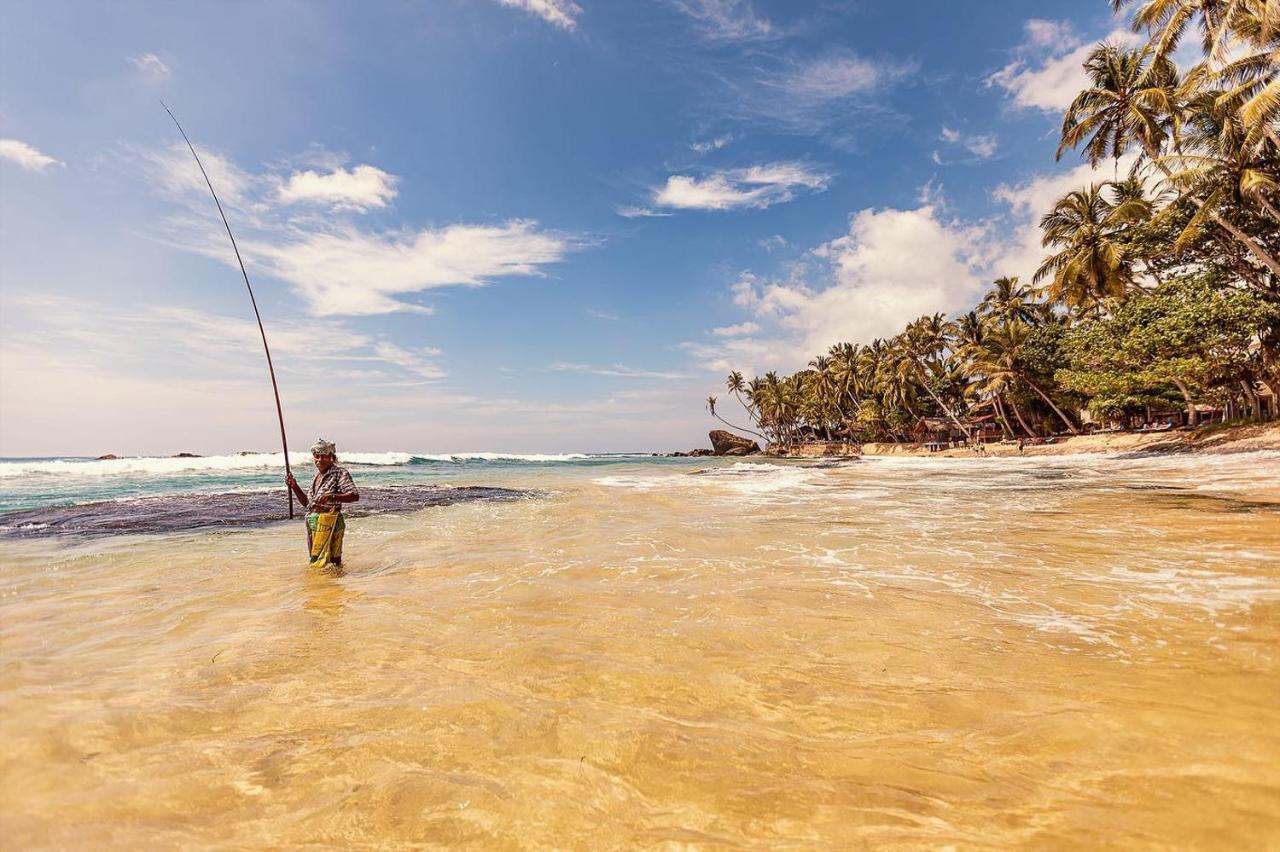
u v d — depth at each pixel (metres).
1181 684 2.50
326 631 3.48
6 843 1.50
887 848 1.51
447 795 1.78
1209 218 23.25
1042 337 44.50
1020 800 1.71
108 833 1.57
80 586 4.73
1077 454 33.19
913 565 5.25
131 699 2.48
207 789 1.80
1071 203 33.06
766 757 1.99
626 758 1.99
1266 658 2.78
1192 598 3.90
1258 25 17.80
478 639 3.31
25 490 15.70
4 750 2.00
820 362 83.50
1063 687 2.52
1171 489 11.34
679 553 5.98
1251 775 1.78
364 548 6.54
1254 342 26.67
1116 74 24.34
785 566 5.28
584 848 1.54
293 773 1.91
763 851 1.52
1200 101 22.67
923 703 2.41
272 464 32.78
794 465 35.94
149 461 28.59
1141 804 1.65
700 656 3.01
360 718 2.30
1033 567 5.04
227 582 4.87
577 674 2.77
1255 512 7.72
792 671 2.79
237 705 2.42
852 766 1.93
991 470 21.97
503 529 7.85
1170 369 26.86
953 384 62.09
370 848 1.54
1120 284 30.22
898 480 17.36
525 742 2.10
